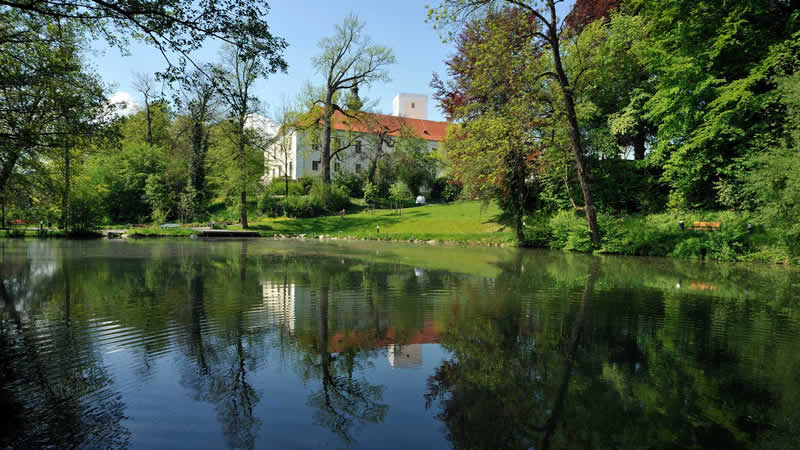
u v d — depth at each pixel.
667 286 8.82
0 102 11.03
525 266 12.51
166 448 2.51
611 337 5.00
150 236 28.95
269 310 6.37
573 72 20.23
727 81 17.88
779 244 13.55
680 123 17.95
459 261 13.87
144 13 7.89
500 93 18.55
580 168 17.36
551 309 6.54
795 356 4.29
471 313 6.24
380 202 48.03
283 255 15.64
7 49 10.75
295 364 4.06
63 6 8.08
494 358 4.27
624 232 17.12
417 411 3.08
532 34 16.44
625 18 20.47
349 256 15.46
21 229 27.91
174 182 41.09
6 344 4.59
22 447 2.52
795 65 14.67
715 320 5.87
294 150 60.09
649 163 20.47
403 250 18.73
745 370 3.91
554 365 4.06
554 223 19.80
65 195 17.83
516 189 24.02
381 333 5.17
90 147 12.77
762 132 16.30
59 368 3.88
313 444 2.58
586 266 12.56
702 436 2.70
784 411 3.05
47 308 6.39
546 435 2.73
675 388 3.51
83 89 12.04
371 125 44.81
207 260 13.52
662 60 18.45
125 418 2.91
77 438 2.63
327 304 6.84
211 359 4.18
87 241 23.08
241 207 34.50
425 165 53.22
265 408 3.10
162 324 5.50
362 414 3.01
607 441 2.63
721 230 15.02
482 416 2.99
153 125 51.97
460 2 15.44
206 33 8.44
